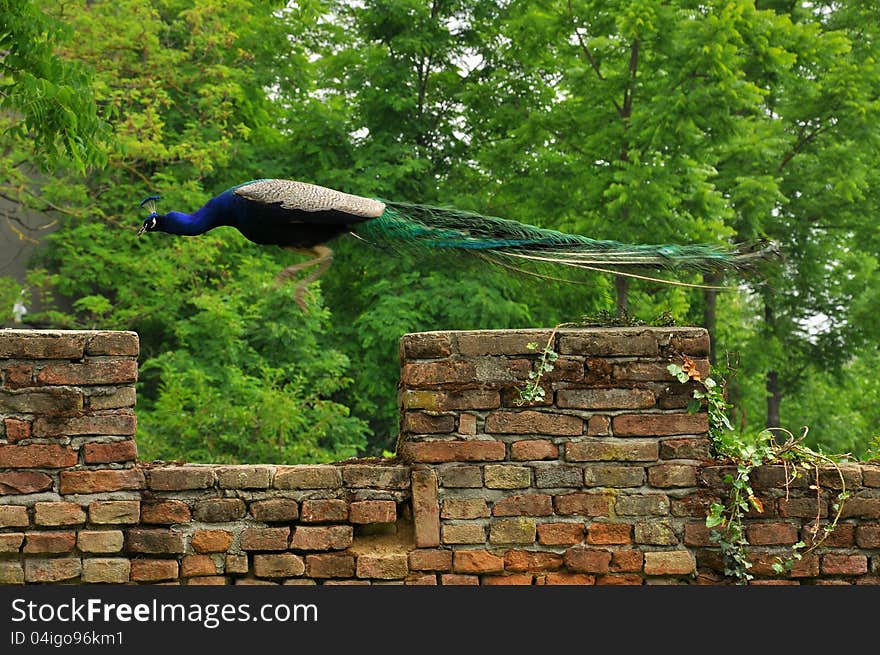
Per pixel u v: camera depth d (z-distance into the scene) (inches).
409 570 186.5
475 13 818.8
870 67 741.9
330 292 825.5
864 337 836.0
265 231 194.4
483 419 189.0
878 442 217.8
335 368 717.3
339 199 193.8
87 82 353.7
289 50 824.9
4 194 664.4
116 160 631.2
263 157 803.4
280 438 589.3
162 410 573.3
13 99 342.3
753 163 726.5
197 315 673.0
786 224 806.5
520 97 788.6
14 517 180.1
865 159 793.6
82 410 183.0
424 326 714.8
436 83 863.1
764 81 741.9
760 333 836.0
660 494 188.7
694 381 190.5
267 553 185.8
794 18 842.8
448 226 203.0
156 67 679.7
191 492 185.3
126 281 695.7
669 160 601.6
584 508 188.1
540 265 205.5
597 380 189.6
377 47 837.2
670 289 653.9
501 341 189.8
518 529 187.3
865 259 837.2
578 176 650.2
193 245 666.8
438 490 187.8
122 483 183.3
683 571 187.5
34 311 740.0
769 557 190.7
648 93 628.1
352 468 188.4
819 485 192.2
